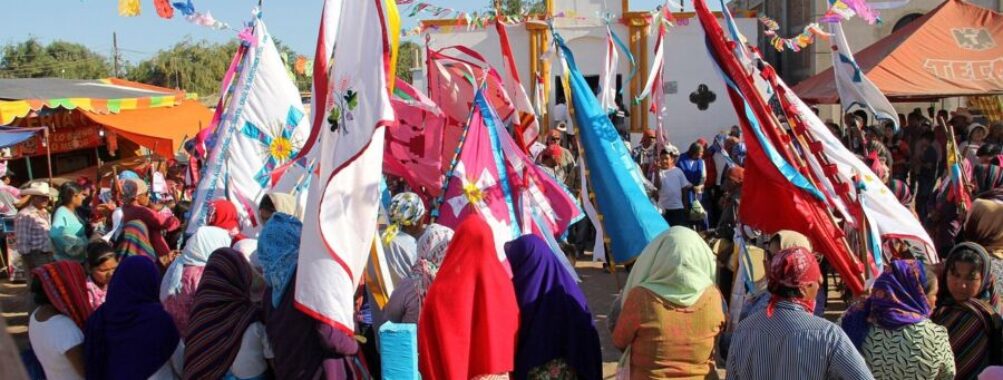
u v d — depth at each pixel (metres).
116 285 4.46
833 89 14.95
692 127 20.45
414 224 6.04
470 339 4.20
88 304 4.67
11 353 1.21
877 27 20.98
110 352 4.39
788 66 23.42
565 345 4.30
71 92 18.23
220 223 6.19
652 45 19.89
